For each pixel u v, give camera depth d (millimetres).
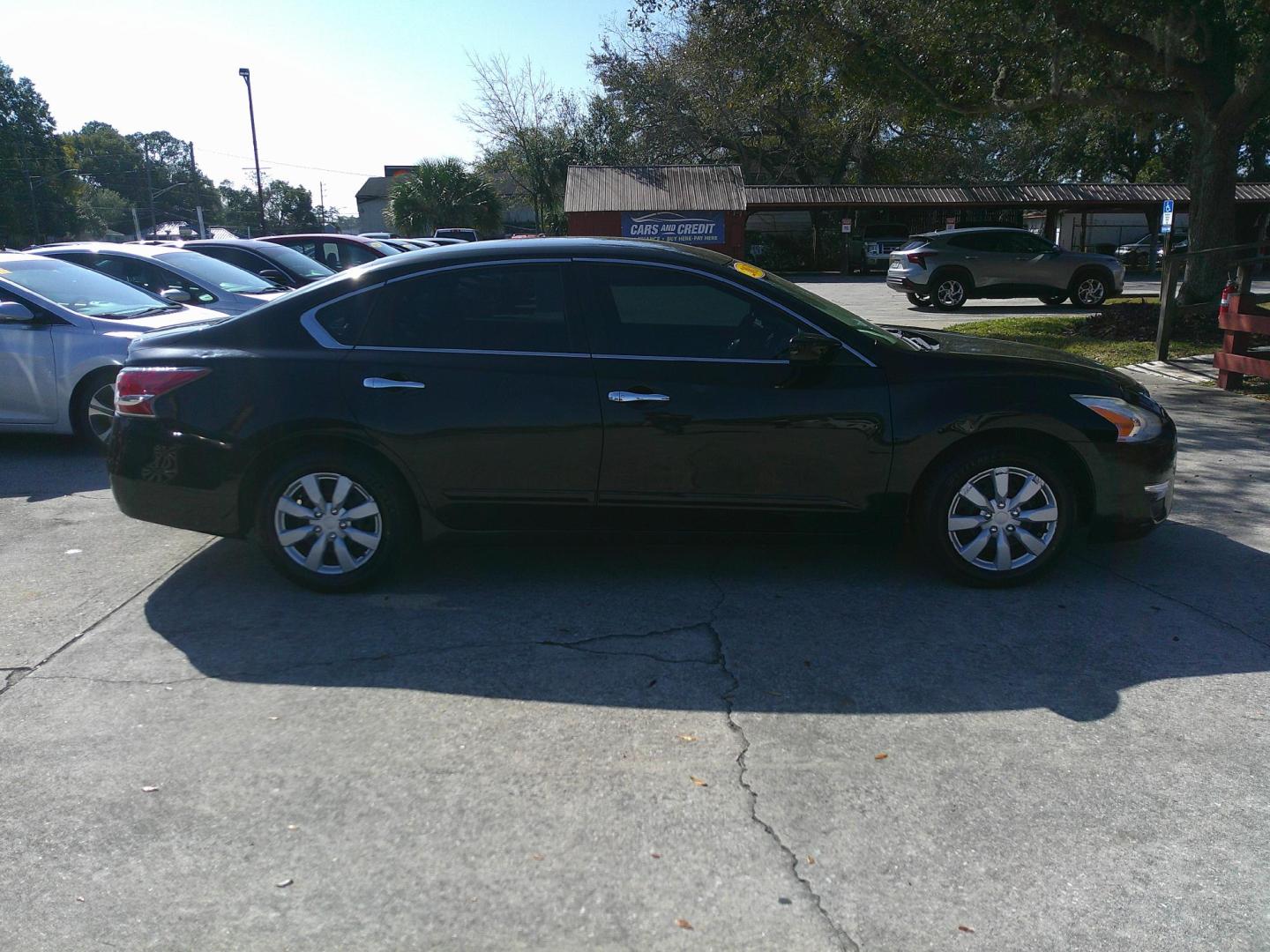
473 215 44250
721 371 4531
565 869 2732
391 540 4633
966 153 39969
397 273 4672
